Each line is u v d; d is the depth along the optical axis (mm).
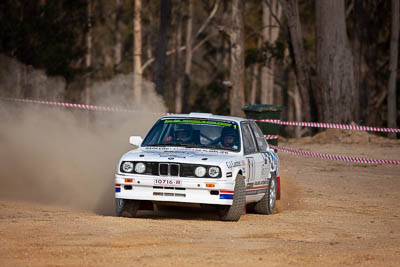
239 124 29844
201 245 21125
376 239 24484
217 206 27203
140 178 26453
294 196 38656
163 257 19031
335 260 19750
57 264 17969
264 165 30656
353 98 87438
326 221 28844
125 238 21766
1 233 22203
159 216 29125
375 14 125125
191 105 185000
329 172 52031
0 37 80312
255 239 22953
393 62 109000
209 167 26141
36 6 86375
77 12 91250
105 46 171125
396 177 49969
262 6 153000
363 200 37812
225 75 160125
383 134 115625
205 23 158875
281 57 135250
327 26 86875
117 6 146000
